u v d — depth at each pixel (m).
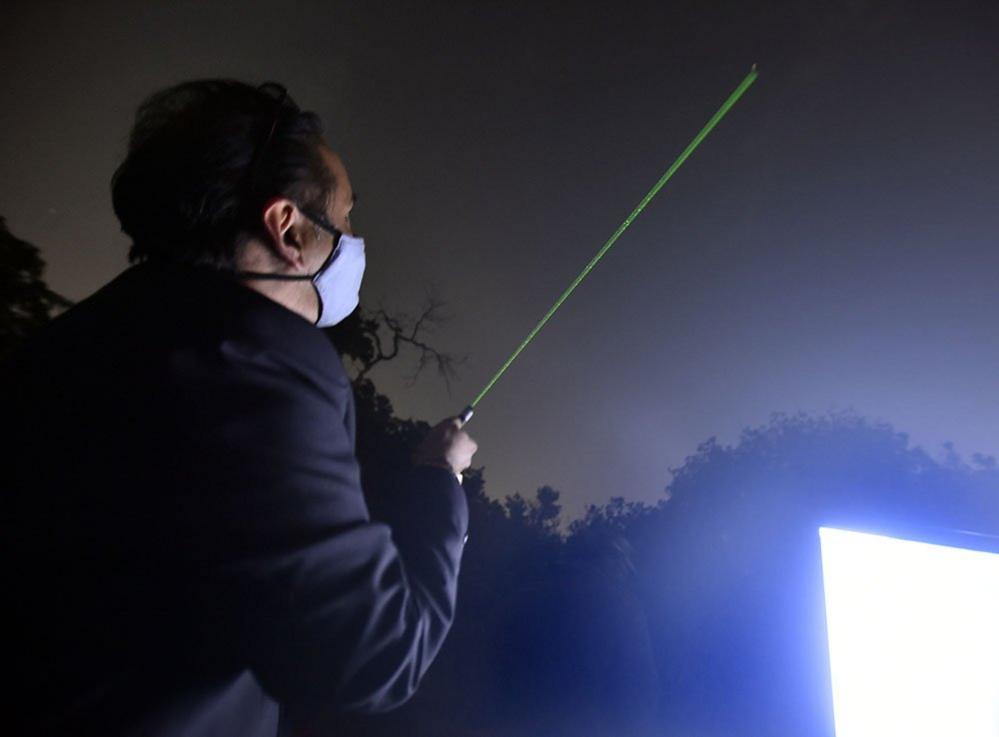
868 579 1.48
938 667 1.41
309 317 1.19
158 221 1.04
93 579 0.77
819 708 1.44
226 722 0.81
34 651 0.76
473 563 4.75
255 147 1.07
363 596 0.80
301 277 1.10
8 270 5.63
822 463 4.14
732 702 2.19
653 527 4.18
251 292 0.99
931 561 1.45
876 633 1.45
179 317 0.93
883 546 1.49
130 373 0.87
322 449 0.86
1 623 0.77
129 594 0.77
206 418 0.83
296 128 1.12
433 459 1.16
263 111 1.11
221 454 0.81
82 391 0.87
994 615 1.41
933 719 1.38
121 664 0.76
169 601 0.77
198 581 0.77
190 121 1.07
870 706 1.41
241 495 0.79
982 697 1.37
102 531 0.79
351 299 1.23
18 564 0.79
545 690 1.68
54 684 0.74
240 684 0.83
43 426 0.86
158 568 0.77
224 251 1.05
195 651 0.78
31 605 0.77
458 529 1.05
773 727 1.90
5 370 0.95
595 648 1.68
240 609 0.77
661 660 2.43
